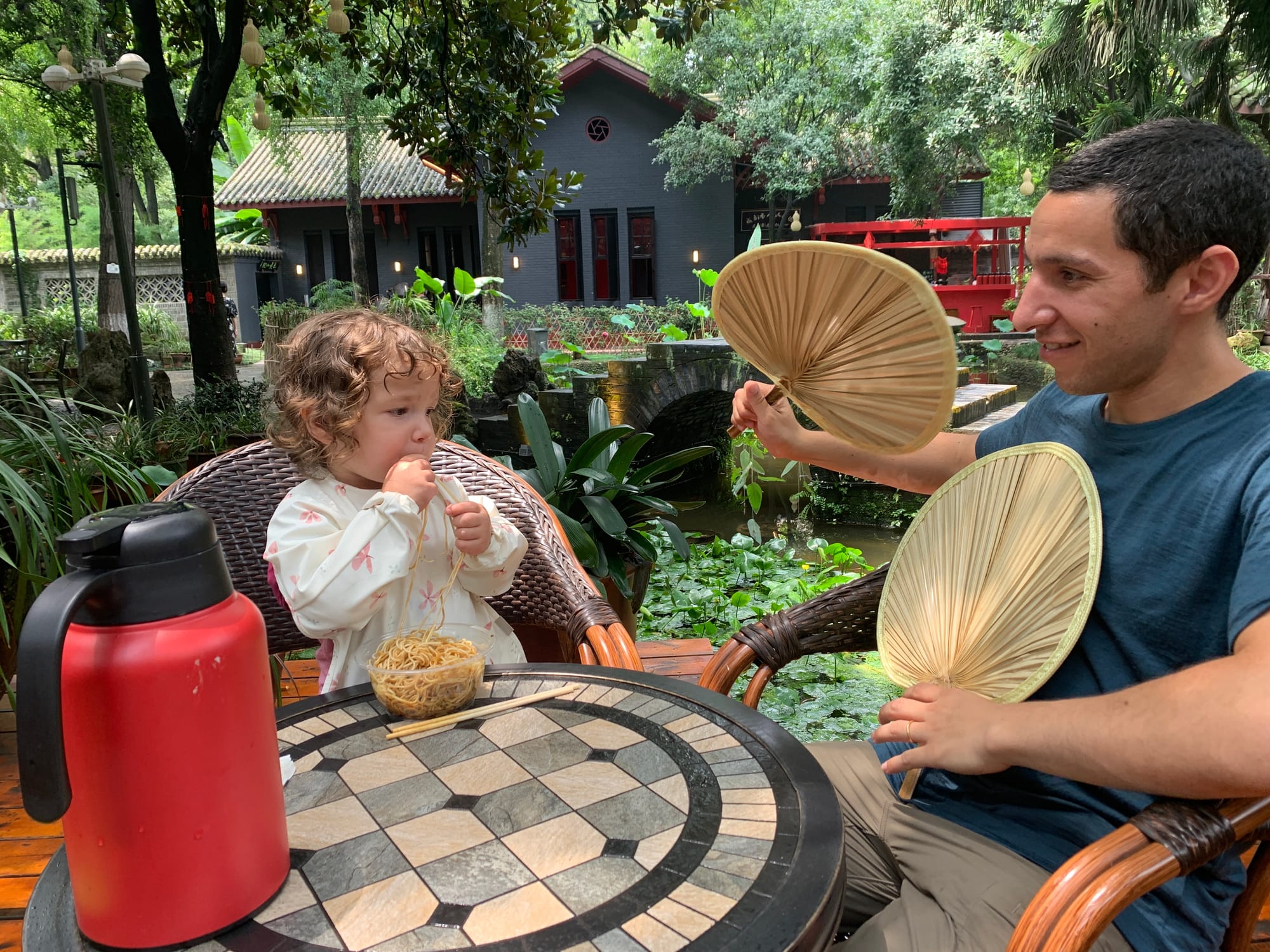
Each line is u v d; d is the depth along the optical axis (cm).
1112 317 97
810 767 94
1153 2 1073
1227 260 93
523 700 113
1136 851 82
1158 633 102
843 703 279
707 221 1822
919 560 135
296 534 130
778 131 1560
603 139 1828
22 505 192
